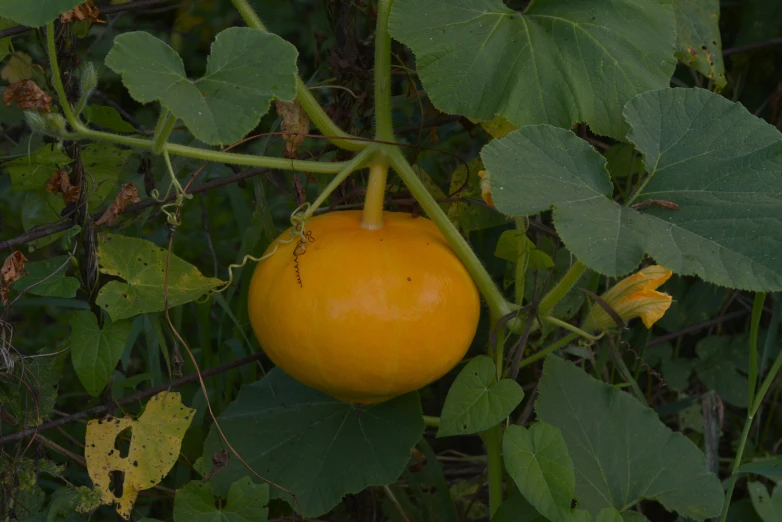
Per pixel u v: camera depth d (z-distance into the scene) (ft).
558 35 6.79
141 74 6.07
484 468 8.27
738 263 6.12
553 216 6.21
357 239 6.70
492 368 6.84
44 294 6.86
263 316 6.69
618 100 6.75
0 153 8.07
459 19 6.77
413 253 6.71
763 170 6.35
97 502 6.93
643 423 7.16
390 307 6.54
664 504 7.05
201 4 10.40
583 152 6.45
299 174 8.33
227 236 9.24
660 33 6.85
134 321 7.61
